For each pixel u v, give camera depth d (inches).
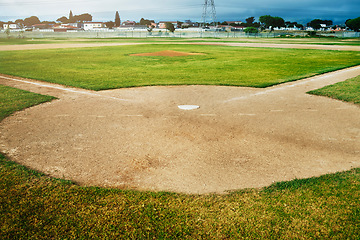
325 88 285.0
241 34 2625.5
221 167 125.6
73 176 117.0
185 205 97.2
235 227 86.6
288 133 167.5
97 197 101.4
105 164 128.0
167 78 351.6
